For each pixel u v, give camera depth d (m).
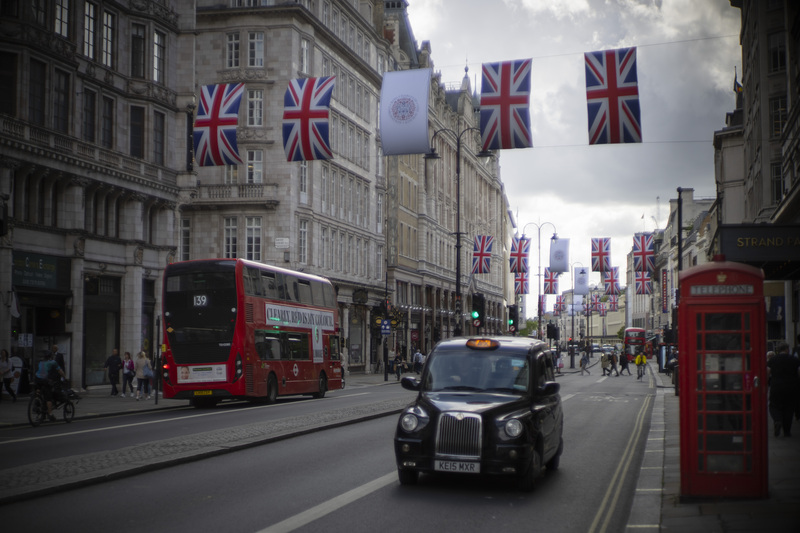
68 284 34.88
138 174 39.22
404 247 76.44
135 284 39.00
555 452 13.54
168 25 41.84
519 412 11.60
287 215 52.56
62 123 34.97
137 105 39.88
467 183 103.31
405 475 11.86
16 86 32.44
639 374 56.41
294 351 32.94
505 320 128.88
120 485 11.92
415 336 78.88
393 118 23.58
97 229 37.25
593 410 27.75
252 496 11.05
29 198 33.16
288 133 27.11
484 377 12.44
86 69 36.44
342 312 61.19
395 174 74.12
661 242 130.62
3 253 31.17
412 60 86.94
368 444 17.14
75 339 34.91
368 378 58.75
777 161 39.81
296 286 33.78
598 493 11.68
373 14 71.19
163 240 41.75
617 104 20.94
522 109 22.11
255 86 53.22
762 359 10.64
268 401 30.42
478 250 64.06
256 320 29.45
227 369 28.03
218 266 28.53
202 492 11.35
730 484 10.67
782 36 39.84
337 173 60.84
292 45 53.34
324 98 26.95
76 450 16.06
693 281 10.87
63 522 9.38
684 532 8.91
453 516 9.90
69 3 35.56
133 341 38.81
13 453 15.62
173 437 17.81
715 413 10.73
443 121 91.44
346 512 10.03
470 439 11.20
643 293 66.00
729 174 62.59
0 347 30.94
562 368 86.19
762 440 10.62
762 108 40.28
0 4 32.44
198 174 53.41
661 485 12.12
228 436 17.83
